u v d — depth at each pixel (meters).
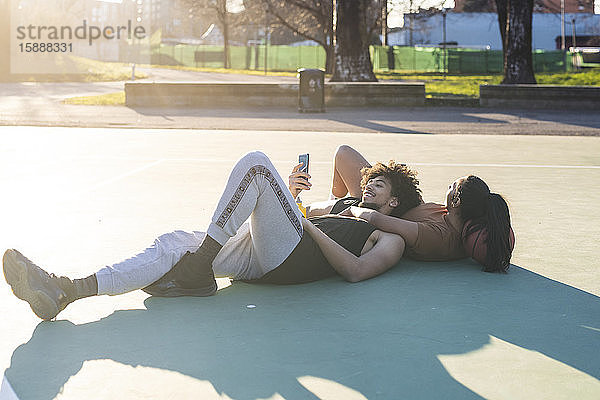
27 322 3.22
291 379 2.62
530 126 15.56
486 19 61.75
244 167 3.41
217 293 3.67
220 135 12.77
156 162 8.81
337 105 20.52
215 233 3.44
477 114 18.61
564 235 5.07
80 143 11.06
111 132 13.09
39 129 13.50
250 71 46.69
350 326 3.19
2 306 3.43
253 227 3.60
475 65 53.34
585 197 6.66
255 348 2.92
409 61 54.84
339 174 4.91
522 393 2.52
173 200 6.21
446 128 15.02
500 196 4.14
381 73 48.44
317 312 3.37
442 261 4.31
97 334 3.07
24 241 4.71
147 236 4.87
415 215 4.26
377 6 38.31
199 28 83.69
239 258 3.70
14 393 2.50
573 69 51.53
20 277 3.06
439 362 2.79
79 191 6.64
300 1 40.53
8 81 33.53
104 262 4.22
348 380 2.62
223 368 2.72
